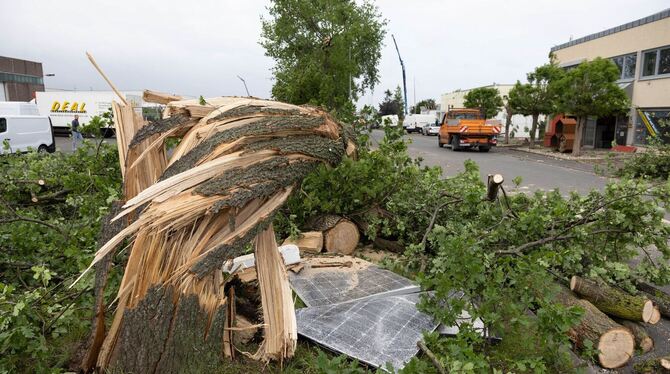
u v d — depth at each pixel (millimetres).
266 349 3154
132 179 3188
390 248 6039
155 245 2803
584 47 25812
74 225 4750
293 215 5754
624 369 3633
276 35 22109
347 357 3254
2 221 4430
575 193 5176
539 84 23641
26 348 3084
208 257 2885
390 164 6242
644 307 3902
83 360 2957
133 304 2805
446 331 3666
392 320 3744
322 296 4262
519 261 3547
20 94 47281
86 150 6395
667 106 19375
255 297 3838
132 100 3535
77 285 3379
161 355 2805
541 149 23766
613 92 18484
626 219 4477
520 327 3801
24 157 6902
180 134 3434
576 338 3697
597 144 23844
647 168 11070
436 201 5934
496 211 5223
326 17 20766
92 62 3285
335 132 3855
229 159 3074
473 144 22719
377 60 33594
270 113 3502
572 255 4293
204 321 2916
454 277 3365
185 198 2838
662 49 19891
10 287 2992
